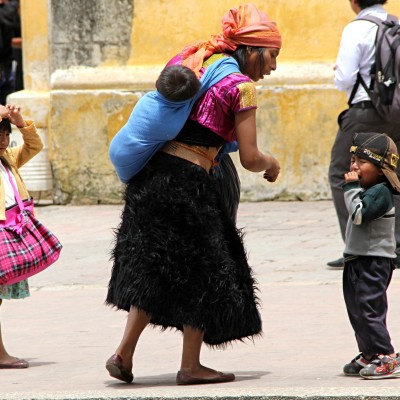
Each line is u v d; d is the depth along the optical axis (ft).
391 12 112.98
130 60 118.93
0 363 53.47
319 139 114.83
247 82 47.11
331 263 77.97
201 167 47.29
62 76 119.14
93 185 119.44
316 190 115.44
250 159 47.24
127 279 47.06
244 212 109.09
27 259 53.16
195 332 47.34
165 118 46.44
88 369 52.47
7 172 54.49
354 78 76.89
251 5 49.57
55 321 65.00
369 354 47.67
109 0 118.52
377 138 47.70
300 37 115.75
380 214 46.96
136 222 47.06
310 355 53.52
